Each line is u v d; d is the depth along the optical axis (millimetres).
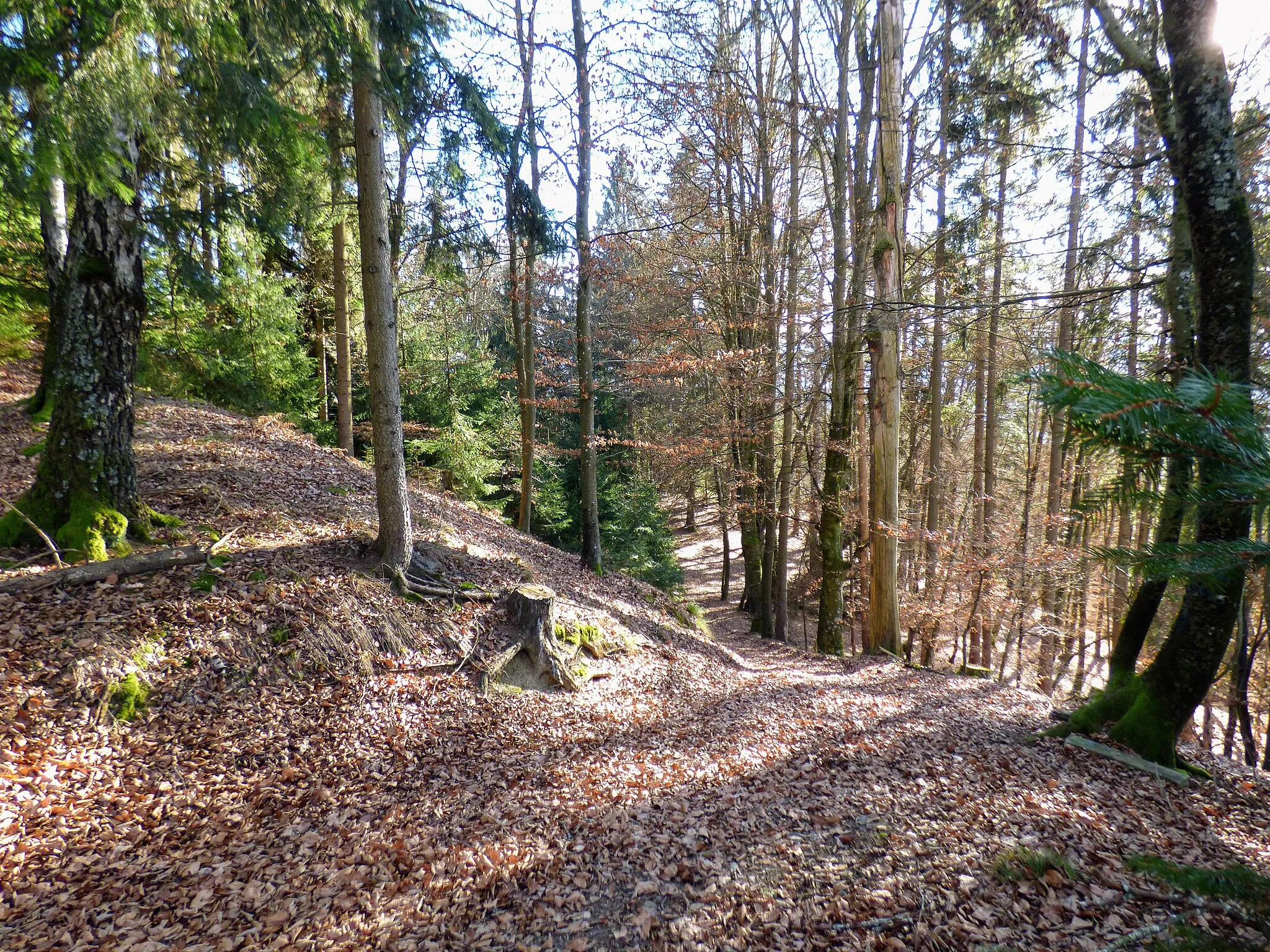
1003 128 11766
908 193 12562
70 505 6828
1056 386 1199
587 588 11367
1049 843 4500
